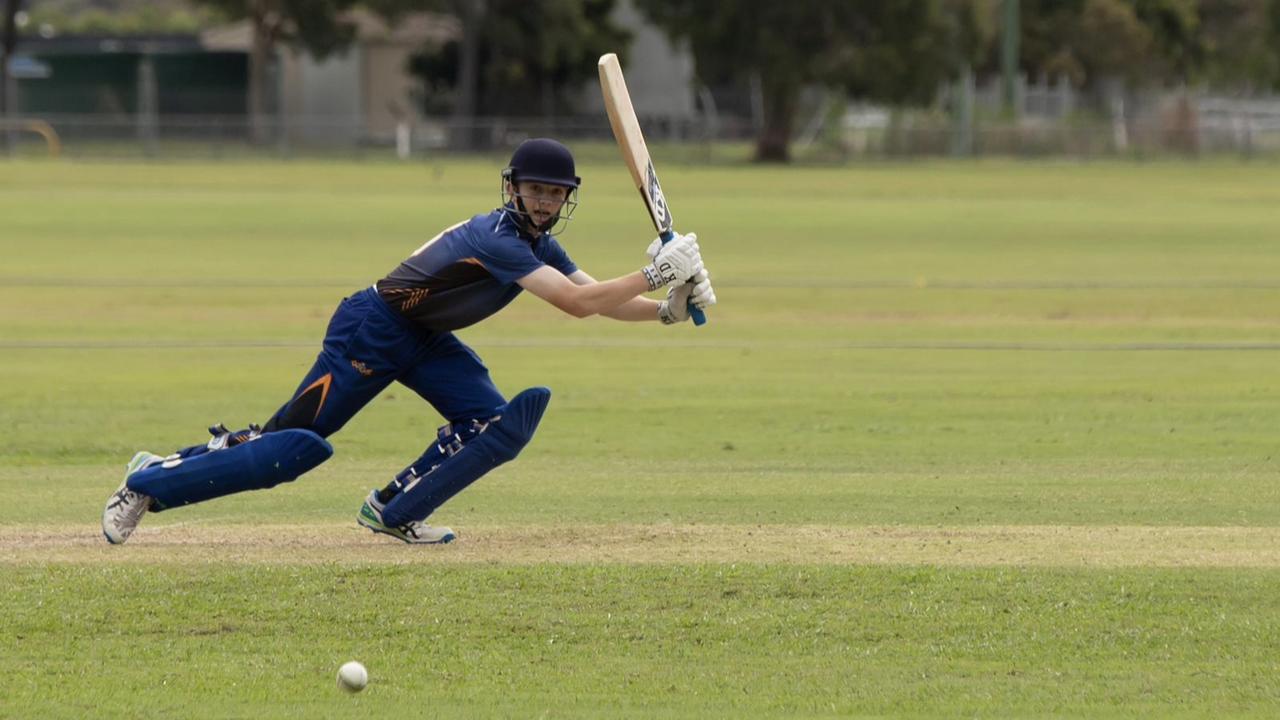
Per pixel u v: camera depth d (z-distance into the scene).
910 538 28.44
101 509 30.91
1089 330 61.03
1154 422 41.94
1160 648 22.64
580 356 53.81
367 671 21.78
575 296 25.41
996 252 90.88
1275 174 177.12
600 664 22.06
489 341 57.09
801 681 21.47
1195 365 52.59
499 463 27.31
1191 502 31.59
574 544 27.95
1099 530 29.08
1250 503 31.48
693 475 34.78
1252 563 26.67
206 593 24.89
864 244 95.25
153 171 169.62
